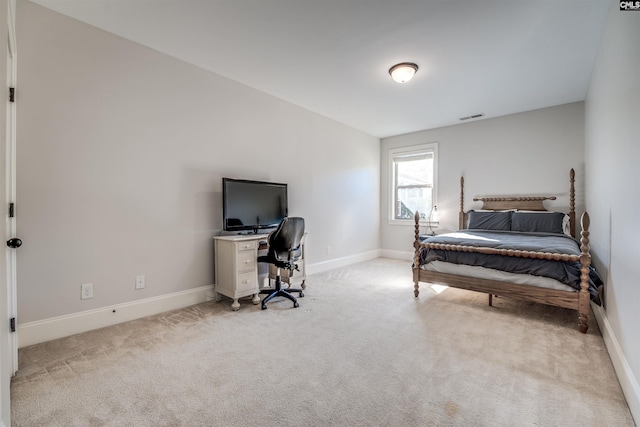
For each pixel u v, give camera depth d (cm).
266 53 276
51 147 217
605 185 237
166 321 257
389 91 361
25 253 208
